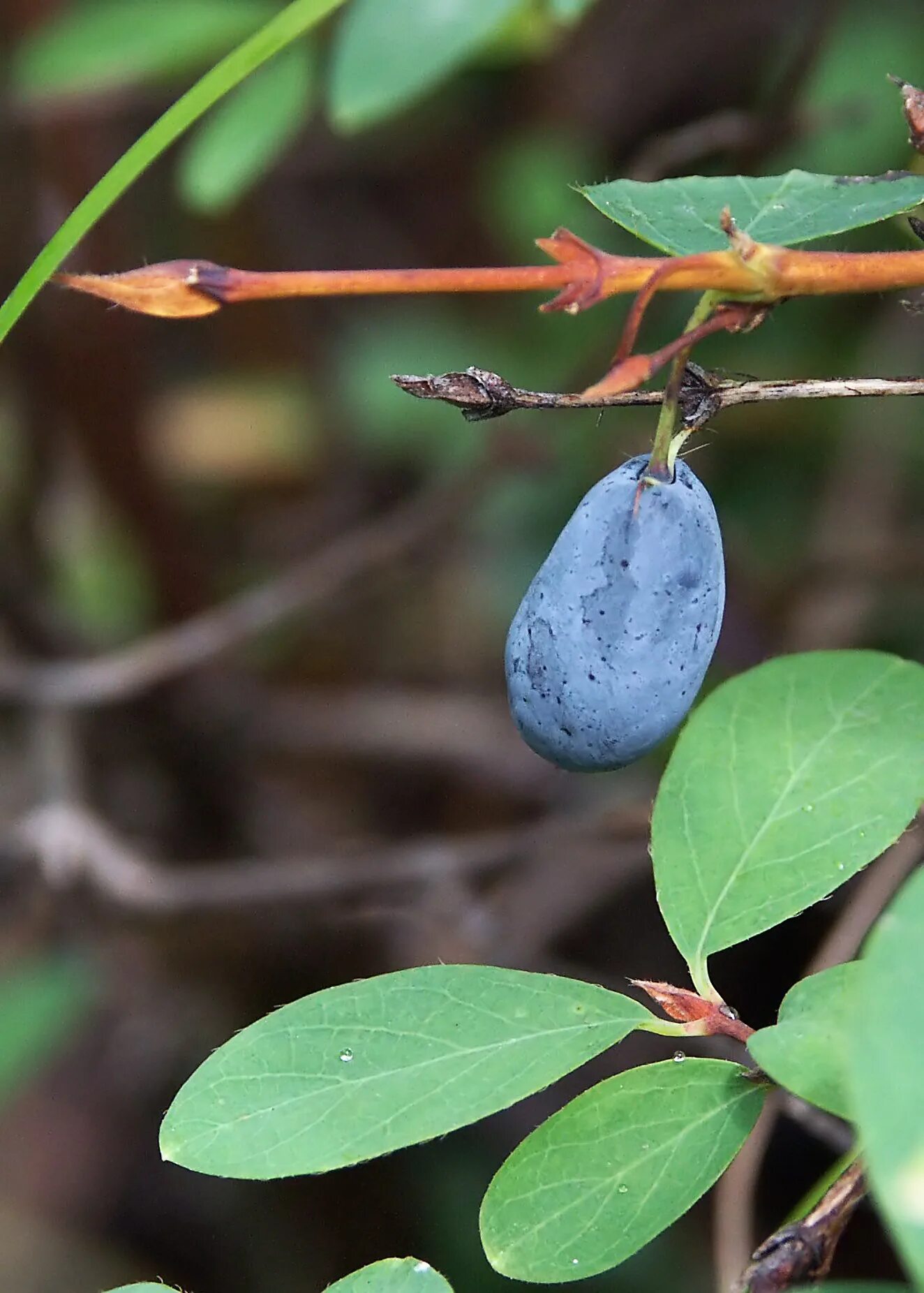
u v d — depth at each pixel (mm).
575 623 265
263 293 257
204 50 336
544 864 463
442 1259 427
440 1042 262
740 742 272
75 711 469
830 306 448
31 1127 508
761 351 444
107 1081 513
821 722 272
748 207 268
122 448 498
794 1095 256
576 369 443
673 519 265
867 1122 237
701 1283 398
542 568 268
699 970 266
